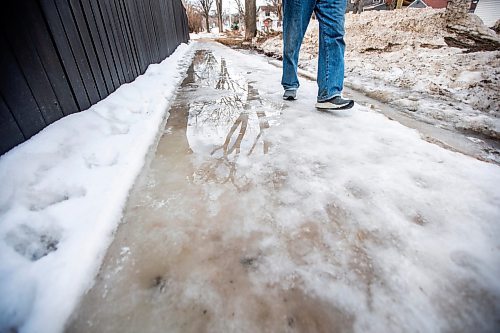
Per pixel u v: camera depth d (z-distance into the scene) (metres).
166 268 0.64
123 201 0.85
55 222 0.71
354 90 2.45
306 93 2.14
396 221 0.77
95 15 1.60
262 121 1.53
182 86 2.47
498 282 0.59
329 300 0.56
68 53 1.28
